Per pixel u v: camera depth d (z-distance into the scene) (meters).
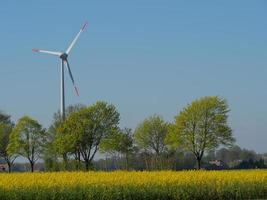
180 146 73.56
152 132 81.44
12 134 80.25
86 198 36.94
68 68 76.50
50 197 36.34
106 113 76.44
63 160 76.31
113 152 77.12
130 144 78.12
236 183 41.84
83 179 39.62
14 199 35.78
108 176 42.41
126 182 38.56
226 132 72.00
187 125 73.00
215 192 40.94
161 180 39.69
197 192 40.09
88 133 75.25
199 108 72.25
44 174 46.25
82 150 75.69
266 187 43.31
